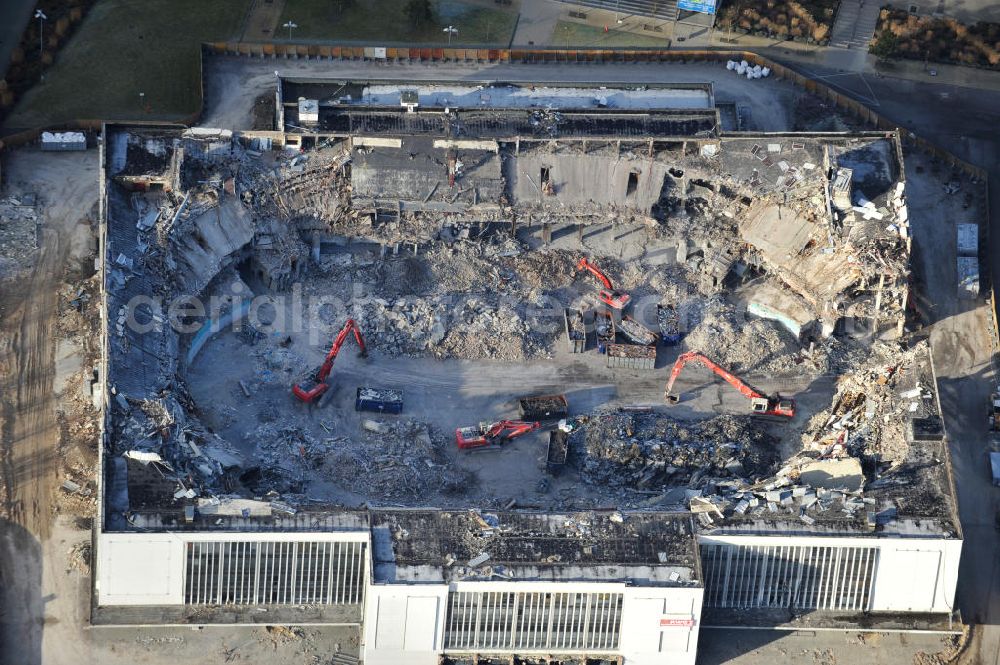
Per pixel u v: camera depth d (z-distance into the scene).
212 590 169.25
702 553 171.88
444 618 166.25
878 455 185.25
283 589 170.50
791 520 173.88
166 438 180.62
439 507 177.88
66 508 182.00
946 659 173.62
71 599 173.00
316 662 169.12
